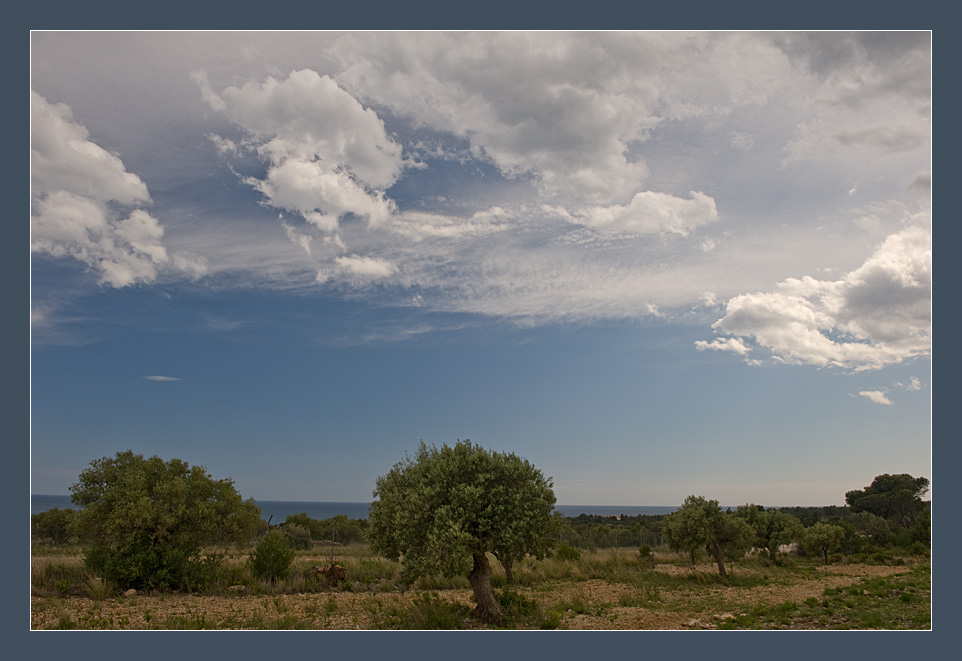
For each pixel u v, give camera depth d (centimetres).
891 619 1568
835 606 1825
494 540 1516
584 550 3747
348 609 1720
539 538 1551
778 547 3981
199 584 2070
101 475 2134
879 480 7544
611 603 1922
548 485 1588
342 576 2256
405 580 1522
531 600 1872
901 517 6988
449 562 1425
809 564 3919
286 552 2280
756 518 4062
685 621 1566
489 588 1545
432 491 1509
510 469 1573
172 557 2036
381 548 1619
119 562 1991
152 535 2077
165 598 1906
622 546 4909
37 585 1962
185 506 2145
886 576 2912
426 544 1471
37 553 2856
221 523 2197
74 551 2988
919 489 7100
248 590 2064
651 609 1809
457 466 1566
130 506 2016
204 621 1488
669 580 2686
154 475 2217
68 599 1831
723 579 2764
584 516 8812
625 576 2766
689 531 2969
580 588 2367
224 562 2541
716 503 3048
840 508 7550
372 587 2208
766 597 2092
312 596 1989
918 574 2908
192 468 2275
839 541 4144
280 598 1936
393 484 1628
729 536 2939
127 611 1653
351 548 3844
